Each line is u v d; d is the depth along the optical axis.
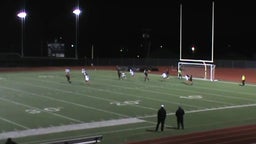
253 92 32.94
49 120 21.17
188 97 29.69
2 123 20.41
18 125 19.98
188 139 17.44
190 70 49.84
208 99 28.91
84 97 29.00
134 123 20.67
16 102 26.64
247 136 18.08
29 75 46.19
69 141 14.31
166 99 28.58
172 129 19.42
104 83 37.97
